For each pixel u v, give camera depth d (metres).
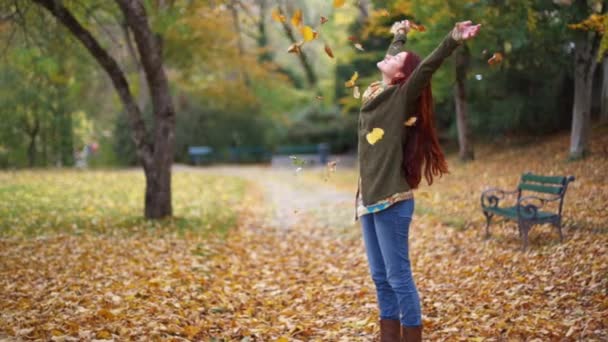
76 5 10.52
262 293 5.89
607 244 6.11
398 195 3.13
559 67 15.80
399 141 3.13
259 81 24.84
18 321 4.28
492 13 9.55
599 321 4.07
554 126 17.19
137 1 9.82
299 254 8.33
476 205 10.19
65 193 14.49
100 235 9.14
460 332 4.18
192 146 30.89
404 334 3.25
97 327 4.19
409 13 9.85
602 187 9.39
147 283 5.75
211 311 5.01
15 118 23.61
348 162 27.30
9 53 10.67
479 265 6.38
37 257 7.16
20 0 10.02
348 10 13.45
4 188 14.89
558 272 5.56
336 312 5.06
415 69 3.05
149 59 10.23
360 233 9.52
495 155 16.25
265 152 31.86
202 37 16.16
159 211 10.77
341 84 27.42
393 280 3.24
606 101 15.06
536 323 4.16
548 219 6.76
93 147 30.23
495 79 16.95
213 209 12.84
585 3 10.69
